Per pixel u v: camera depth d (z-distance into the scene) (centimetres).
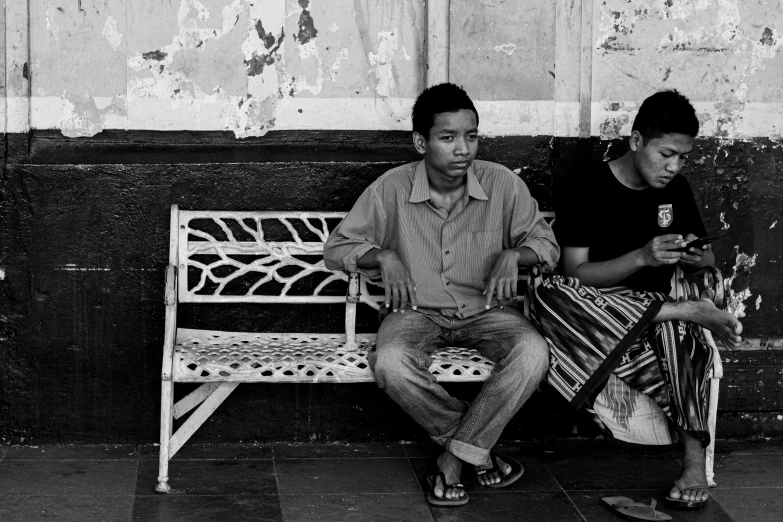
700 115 398
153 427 386
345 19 386
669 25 393
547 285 349
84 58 376
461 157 340
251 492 344
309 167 382
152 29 378
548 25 386
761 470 374
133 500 334
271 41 383
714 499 345
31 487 342
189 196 378
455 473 342
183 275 371
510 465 359
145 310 380
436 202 357
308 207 384
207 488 346
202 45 381
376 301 376
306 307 390
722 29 395
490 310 357
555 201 395
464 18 383
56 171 370
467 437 339
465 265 359
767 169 402
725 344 345
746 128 400
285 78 386
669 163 343
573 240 362
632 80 394
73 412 383
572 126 392
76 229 374
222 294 382
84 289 377
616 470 372
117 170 373
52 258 374
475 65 386
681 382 336
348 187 384
